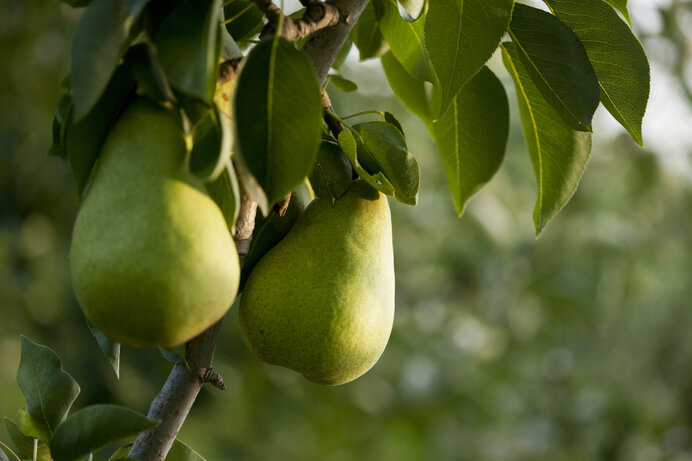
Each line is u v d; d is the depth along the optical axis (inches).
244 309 41.2
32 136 129.8
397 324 150.9
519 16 42.1
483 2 40.4
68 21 128.0
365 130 41.4
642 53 42.5
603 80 43.1
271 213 41.6
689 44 122.8
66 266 129.0
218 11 36.6
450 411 149.5
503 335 154.5
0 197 129.8
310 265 40.9
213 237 36.3
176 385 39.8
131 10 36.3
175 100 36.7
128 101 37.6
